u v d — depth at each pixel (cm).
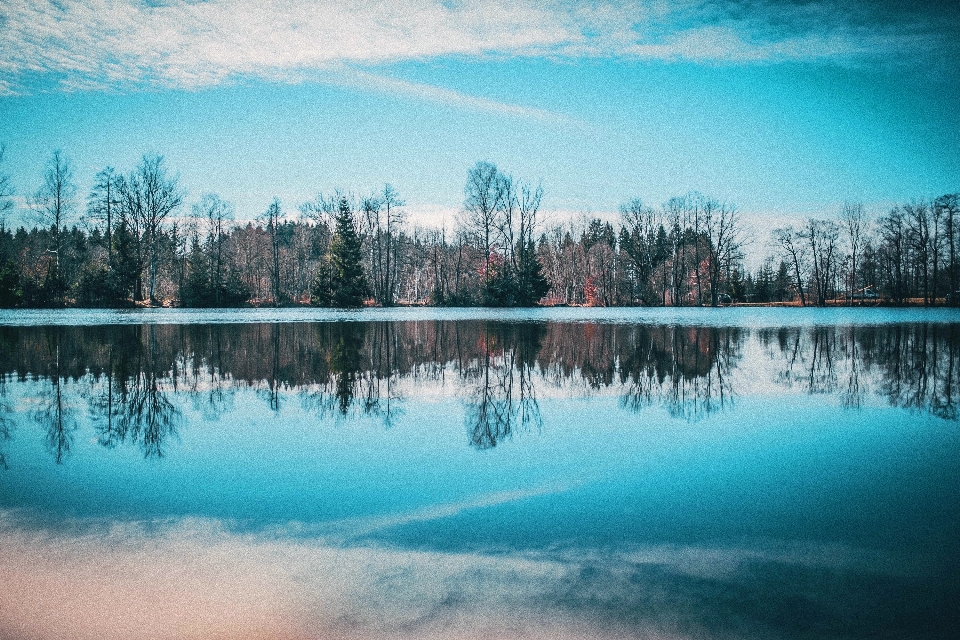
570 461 686
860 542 465
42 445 749
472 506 539
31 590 388
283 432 822
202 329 2684
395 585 392
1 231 4909
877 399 1086
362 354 1741
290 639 334
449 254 7594
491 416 931
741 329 2889
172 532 481
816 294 7769
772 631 342
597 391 1159
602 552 445
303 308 5562
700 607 367
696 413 960
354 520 507
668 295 8025
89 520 507
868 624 350
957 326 3120
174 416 923
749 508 537
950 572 416
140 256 5247
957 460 691
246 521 504
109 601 375
